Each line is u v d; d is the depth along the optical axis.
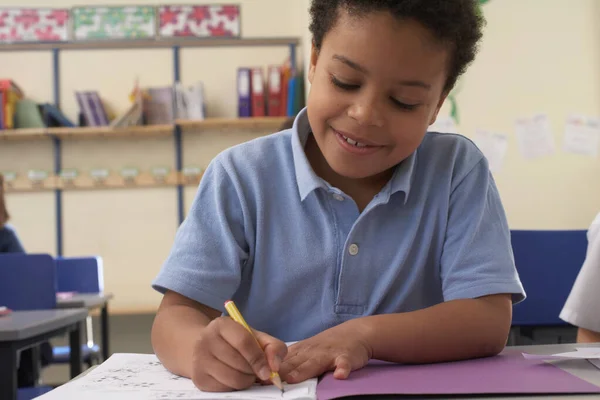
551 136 3.64
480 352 0.77
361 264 0.90
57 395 0.60
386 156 0.79
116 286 4.65
